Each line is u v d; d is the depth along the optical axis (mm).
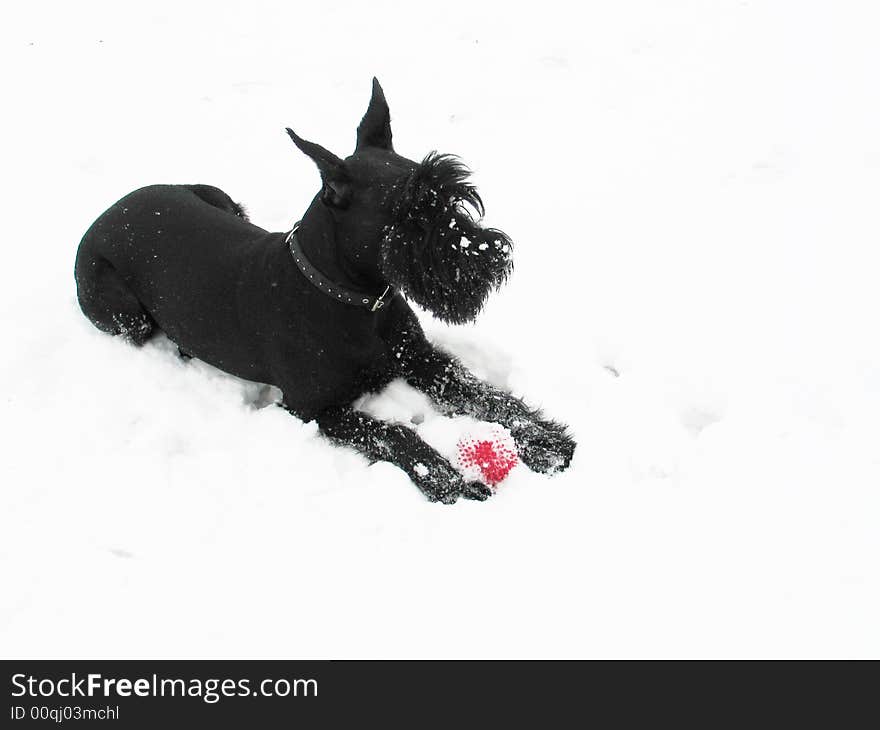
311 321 3514
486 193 5227
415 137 5793
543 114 5930
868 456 3357
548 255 4695
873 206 4793
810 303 4199
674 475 3414
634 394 3805
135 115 6266
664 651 2832
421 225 3084
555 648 2869
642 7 7000
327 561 3166
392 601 3033
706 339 4047
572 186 5246
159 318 4094
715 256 4590
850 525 3117
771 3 6852
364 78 6508
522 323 4238
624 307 4301
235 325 3783
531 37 6762
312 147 3084
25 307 4480
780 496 3236
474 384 3811
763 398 3697
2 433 3771
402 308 3816
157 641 2969
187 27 7348
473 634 2924
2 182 5574
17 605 3090
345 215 3256
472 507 3350
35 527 3359
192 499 3443
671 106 5875
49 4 7734
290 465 3549
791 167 5180
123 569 3195
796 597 2922
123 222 4117
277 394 4109
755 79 6031
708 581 2998
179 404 3938
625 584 3020
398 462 3533
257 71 6707
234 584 3121
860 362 3812
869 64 6027
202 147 5910
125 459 3633
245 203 5355
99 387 4016
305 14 7438
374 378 3895
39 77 6727
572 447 3562
